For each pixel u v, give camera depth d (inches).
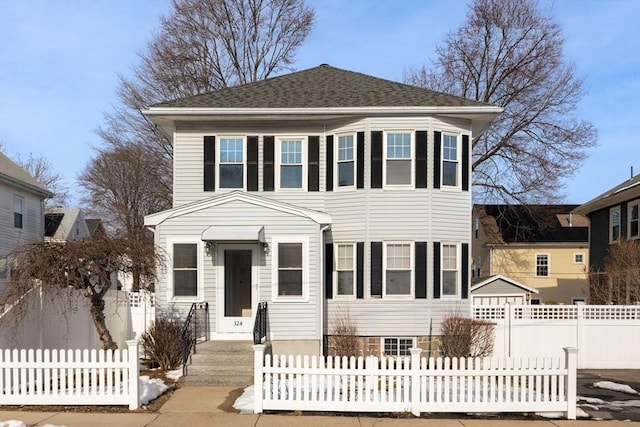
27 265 431.8
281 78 759.7
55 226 1300.4
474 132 715.4
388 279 626.2
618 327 631.8
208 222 582.2
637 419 369.4
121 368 375.6
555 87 1128.2
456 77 1195.3
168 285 578.9
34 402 371.6
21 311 423.8
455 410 363.6
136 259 470.9
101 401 373.7
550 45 1131.9
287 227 578.6
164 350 530.6
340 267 637.3
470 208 647.8
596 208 1053.2
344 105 635.5
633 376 572.7
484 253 1455.5
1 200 920.9
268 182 652.7
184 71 1169.4
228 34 1207.6
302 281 574.2
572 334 630.5
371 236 625.6
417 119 630.5
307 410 366.3
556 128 1128.8
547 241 1365.7
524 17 1130.0
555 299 1357.0
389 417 359.9
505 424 347.6
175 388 445.4
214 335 577.6
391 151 631.8
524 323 629.0
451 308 629.3
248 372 473.7
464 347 594.9
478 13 1152.8
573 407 365.7
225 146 657.6
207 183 651.5
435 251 625.3
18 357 402.3
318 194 652.1
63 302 490.3
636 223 904.9
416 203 625.9
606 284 890.1
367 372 365.4
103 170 1418.6
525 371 366.6
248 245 587.8
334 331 622.2
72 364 372.2
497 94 1167.0
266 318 569.3
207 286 582.2
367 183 628.1
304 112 631.2
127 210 1402.6
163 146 1210.6
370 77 752.3
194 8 1171.9
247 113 633.6
